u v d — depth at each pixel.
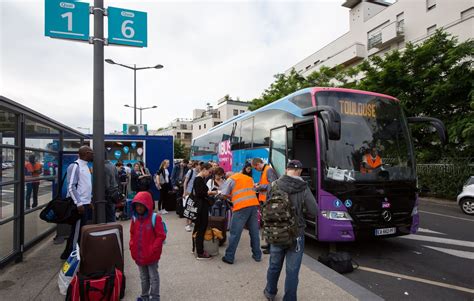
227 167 12.03
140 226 3.58
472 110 13.88
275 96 24.81
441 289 4.61
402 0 29.14
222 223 6.23
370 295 3.99
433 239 7.55
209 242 5.57
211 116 67.25
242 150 10.45
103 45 5.15
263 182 6.71
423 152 16.72
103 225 3.92
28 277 4.50
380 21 31.86
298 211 3.52
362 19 34.50
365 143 6.40
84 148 5.21
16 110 4.95
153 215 3.61
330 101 6.57
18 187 5.23
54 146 7.16
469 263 5.79
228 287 4.23
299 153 7.92
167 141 13.00
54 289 4.09
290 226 3.42
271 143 8.25
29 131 5.70
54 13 4.84
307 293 4.05
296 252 3.50
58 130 7.39
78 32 4.96
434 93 14.63
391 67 16.42
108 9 5.17
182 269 4.93
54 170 7.23
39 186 6.40
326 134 6.16
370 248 6.81
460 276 5.13
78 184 5.07
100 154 4.98
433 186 15.30
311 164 8.02
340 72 22.53
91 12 5.10
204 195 5.45
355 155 6.22
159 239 3.55
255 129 9.53
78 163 5.10
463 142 14.41
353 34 35.84
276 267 3.69
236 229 5.20
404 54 16.70
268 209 3.51
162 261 5.32
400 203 6.21
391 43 30.28
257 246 5.34
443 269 5.46
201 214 5.39
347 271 5.27
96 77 5.05
